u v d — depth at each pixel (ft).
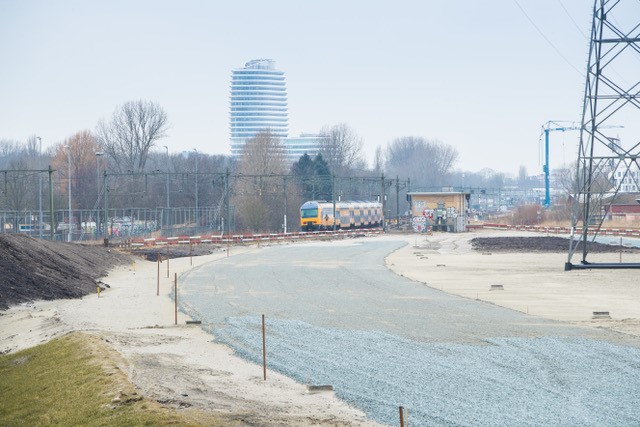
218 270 266.36
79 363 112.68
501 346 126.62
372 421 84.17
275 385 100.83
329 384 99.55
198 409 86.48
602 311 162.81
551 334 137.80
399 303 180.45
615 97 219.82
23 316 165.48
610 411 89.25
